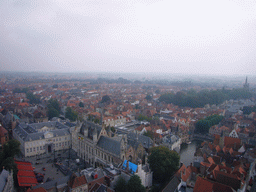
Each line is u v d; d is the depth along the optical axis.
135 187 99.00
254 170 135.25
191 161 163.12
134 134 175.88
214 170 112.44
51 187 97.31
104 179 107.00
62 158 161.25
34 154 166.62
